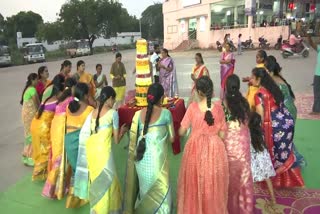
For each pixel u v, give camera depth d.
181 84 12.66
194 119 3.19
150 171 3.28
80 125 3.76
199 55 7.00
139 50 5.04
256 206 3.81
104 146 3.36
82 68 6.27
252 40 30.22
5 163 5.42
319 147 5.44
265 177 3.69
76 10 51.66
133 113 4.93
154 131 3.29
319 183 4.28
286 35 27.39
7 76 20.20
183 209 3.19
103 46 66.50
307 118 7.03
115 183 3.41
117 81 7.97
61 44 56.94
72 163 3.85
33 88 5.14
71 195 3.89
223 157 3.09
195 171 3.11
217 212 3.05
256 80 3.94
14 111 9.52
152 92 3.28
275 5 32.19
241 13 32.44
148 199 3.32
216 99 3.25
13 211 3.92
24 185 4.58
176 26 41.31
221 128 3.13
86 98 3.84
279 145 3.92
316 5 31.83
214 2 34.38
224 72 8.11
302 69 14.18
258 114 3.65
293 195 4.02
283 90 4.20
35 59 34.09
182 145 5.79
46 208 3.98
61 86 4.48
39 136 4.50
